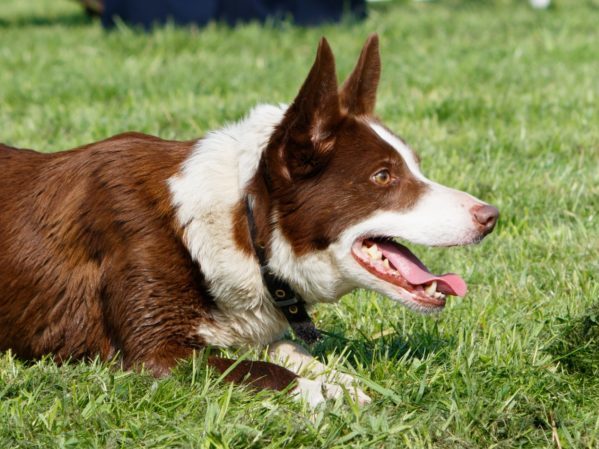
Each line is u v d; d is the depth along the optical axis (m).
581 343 6.69
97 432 5.39
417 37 19.33
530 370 6.31
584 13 23.44
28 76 15.27
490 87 14.62
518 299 7.73
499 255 8.62
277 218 6.15
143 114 12.59
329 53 5.93
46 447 5.23
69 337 6.43
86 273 6.35
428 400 5.92
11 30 22.17
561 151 11.47
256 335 6.57
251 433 5.36
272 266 6.24
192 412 5.66
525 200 9.82
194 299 6.27
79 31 21.42
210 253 6.21
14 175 6.69
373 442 5.37
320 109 6.02
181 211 6.20
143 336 6.18
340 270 6.23
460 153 11.38
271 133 6.16
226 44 18.08
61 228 6.39
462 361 6.38
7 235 6.50
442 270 8.34
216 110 12.89
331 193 6.09
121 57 17.12
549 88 14.51
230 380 6.03
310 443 5.40
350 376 6.25
